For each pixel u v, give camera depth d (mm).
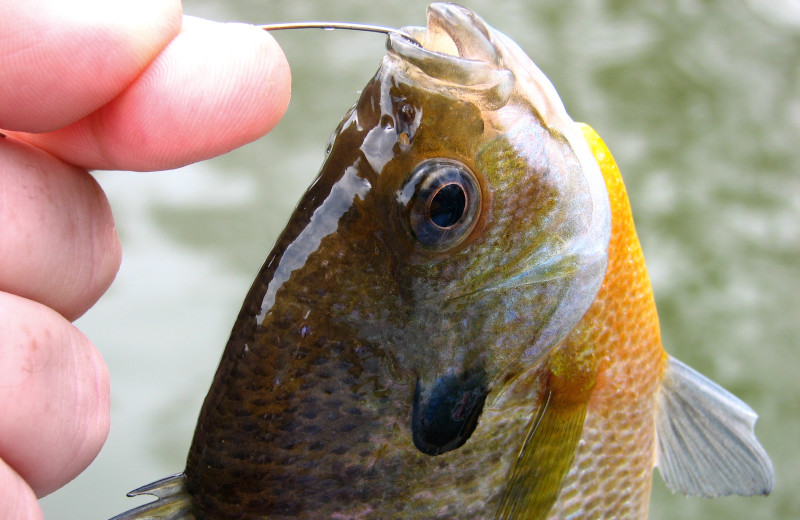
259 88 185
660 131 815
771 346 667
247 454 188
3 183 182
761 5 929
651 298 207
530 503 195
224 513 190
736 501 581
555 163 187
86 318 642
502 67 184
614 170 201
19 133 188
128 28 178
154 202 740
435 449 188
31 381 178
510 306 187
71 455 182
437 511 190
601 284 193
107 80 179
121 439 576
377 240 183
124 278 677
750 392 640
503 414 192
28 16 175
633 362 203
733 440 215
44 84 177
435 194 181
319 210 184
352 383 185
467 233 183
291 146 794
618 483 205
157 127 184
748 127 817
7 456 177
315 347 184
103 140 185
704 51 875
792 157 795
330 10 894
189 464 193
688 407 216
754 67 869
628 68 863
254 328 186
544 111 188
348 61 853
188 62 183
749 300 694
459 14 183
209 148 187
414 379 186
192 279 684
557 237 188
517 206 185
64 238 185
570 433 196
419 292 184
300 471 187
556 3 921
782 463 598
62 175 186
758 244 734
